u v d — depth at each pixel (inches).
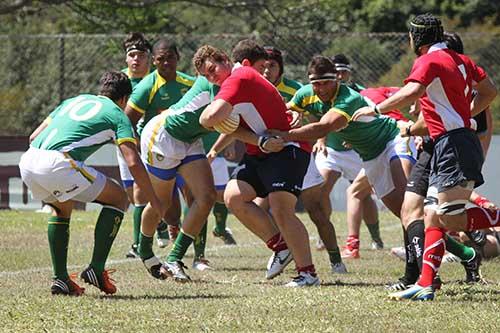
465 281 831.7
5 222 1366.9
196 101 828.0
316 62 773.9
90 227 1325.0
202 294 746.2
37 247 1104.2
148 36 1699.1
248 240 1238.3
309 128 772.6
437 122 679.1
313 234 1328.7
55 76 1800.0
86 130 708.0
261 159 802.2
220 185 1103.6
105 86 743.1
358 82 1710.1
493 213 692.1
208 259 1034.1
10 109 1801.2
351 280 855.1
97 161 1546.5
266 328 606.2
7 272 897.5
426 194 747.4
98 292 757.9
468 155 673.0
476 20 2314.2
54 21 2566.4
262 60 798.5
